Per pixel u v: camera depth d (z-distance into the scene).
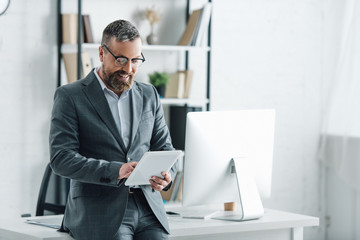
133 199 2.30
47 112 4.21
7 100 4.09
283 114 4.98
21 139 4.14
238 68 4.80
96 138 2.29
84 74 4.02
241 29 4.79
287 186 5.03
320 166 5.12
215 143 2.60
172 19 4.56
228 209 2.85
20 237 2.32
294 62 4.98
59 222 2.54
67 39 4.13
